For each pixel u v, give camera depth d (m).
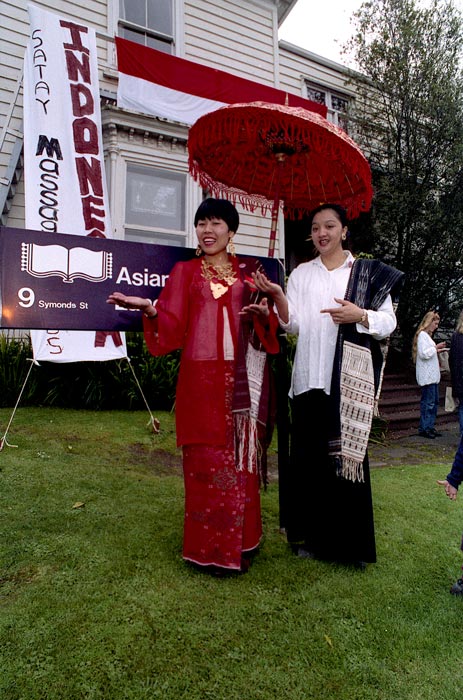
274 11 9.45
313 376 2.59
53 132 5.61
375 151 10.27
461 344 5.64
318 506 2.66
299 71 10.24
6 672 1.74
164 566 2.49
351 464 2.48
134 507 3.21
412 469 4.97
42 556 2.50
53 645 1.88
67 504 3.16
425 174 9.81
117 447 4.52
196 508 2.43
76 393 6.24
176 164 7.90
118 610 2.11
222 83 7.37
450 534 3.28
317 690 1.78
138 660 1.84
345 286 2.61
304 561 2.69
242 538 2.46
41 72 5.68
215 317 2.44
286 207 3.31
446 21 9.65
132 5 8.04
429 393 7.00
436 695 1.80
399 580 2.57
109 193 7.38
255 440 2.43
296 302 2.70
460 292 10.30
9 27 6.98
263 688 1.76
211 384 2.39
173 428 5.35
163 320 2.43
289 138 2.38
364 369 2.51
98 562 2.48
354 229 10.23
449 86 9.49
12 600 2.14
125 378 6.19
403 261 10.09
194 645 1.94
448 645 2.09
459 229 9.70
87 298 2.75
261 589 2.36
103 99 7.45
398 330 10.56
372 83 10.11
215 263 2.56
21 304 2.61
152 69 6.95
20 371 6.08
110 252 2.81
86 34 6.02
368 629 2.14
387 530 3.26
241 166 3.03
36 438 4.50
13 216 7.02
